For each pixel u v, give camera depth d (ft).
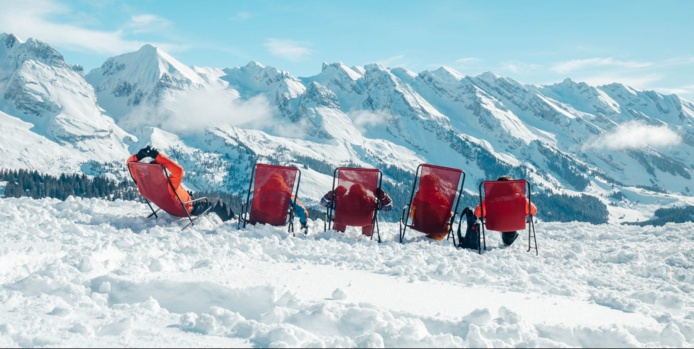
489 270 22.77
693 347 13.74
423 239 33.73
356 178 32.35
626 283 22.95
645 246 32.89
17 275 16.66
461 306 15.57
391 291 17.01
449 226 33.24
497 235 36.78
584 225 42.68
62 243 22.57
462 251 27.81
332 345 11.22
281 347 10.72
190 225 32.32
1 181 520.83
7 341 10.43
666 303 19.43
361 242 30.40
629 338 12.89
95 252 19.34
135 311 13.19
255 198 32.91
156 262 18.07
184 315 12.62
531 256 28.76
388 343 11.51
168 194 31.76
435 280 19.89
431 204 32.45
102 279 15.57
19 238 22.41
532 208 30.96
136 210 37.22
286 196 32.37
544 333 13.57
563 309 16.49
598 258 29.35
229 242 26.30
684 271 25.34
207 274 17.11
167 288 14.98
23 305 13.34
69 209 34.14
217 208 35.86
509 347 11.80
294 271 19.10
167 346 10.68
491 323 13.56
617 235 36.88
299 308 13.87
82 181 543.80
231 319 12.69
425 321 13.55
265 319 13.04
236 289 14.67
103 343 10.60
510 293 18.52
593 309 16.96
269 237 29.84
